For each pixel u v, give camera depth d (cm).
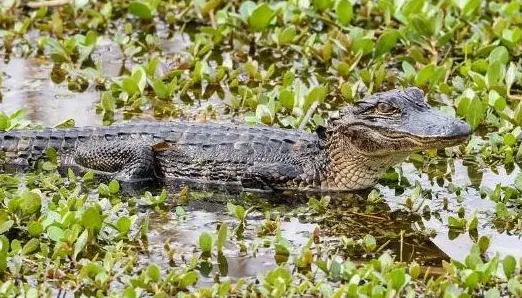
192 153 1577
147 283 1213
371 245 1322
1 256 1246
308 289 1212
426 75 1823
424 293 1211
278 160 1555
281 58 2025
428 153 1625
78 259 1291
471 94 1725
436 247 1345
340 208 1480
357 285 1191
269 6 2034
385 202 1491
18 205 1373
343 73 1884
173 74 1888
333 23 2075
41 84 1898
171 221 1419
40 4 2203
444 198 1493
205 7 2148
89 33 2005
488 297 1182
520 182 1478
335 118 1536
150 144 1580
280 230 1367
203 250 1315
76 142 1606
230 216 1442
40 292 1210
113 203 1480
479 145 1650
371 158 1514
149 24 2183
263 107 1716
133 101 1809
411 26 1992
